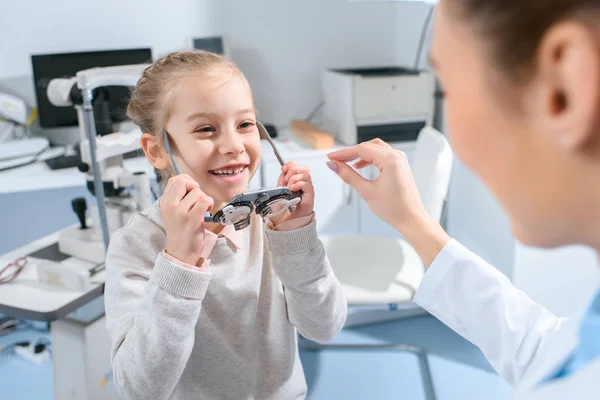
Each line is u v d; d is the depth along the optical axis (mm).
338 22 3230
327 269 983
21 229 2979
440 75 391
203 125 867
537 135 339
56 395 1655
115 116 1757
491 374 2146
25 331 2541
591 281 2328
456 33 360
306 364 2240
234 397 978
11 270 1529
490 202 2516
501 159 362
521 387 484
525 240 393
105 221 1403
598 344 402
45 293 1400
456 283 791
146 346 811
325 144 2750
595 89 287
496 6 327
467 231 2791
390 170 840
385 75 2752
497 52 333
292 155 2656
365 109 2756
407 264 1959
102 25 2965
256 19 3133
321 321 994
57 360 1630
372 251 2076
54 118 2854
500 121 351
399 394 2053
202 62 898
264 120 3273
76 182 2432
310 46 3232
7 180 2424
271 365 1009
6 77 2928
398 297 1772
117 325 876
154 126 919
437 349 2322
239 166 902
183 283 798
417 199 847
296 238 930
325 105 3143
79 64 2834
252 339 991
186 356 827
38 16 2885
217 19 3088
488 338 768
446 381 2115
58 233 1828
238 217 841
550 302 2348
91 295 1413
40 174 2494
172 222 801
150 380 815
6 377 2197
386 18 3281
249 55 3172
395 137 2832
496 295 761
